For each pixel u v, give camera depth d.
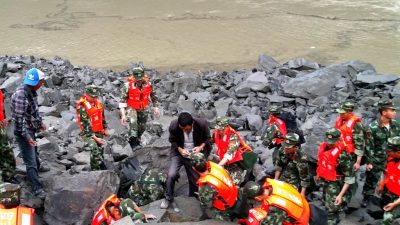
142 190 8.28
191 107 13.65
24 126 7.60
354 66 15.70
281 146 7.77
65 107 13.39
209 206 6.99
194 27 26.84
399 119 11.00
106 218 7.04
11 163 8.15
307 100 13.91
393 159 6.97
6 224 5.39
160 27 27.03
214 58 21.80
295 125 8.18
